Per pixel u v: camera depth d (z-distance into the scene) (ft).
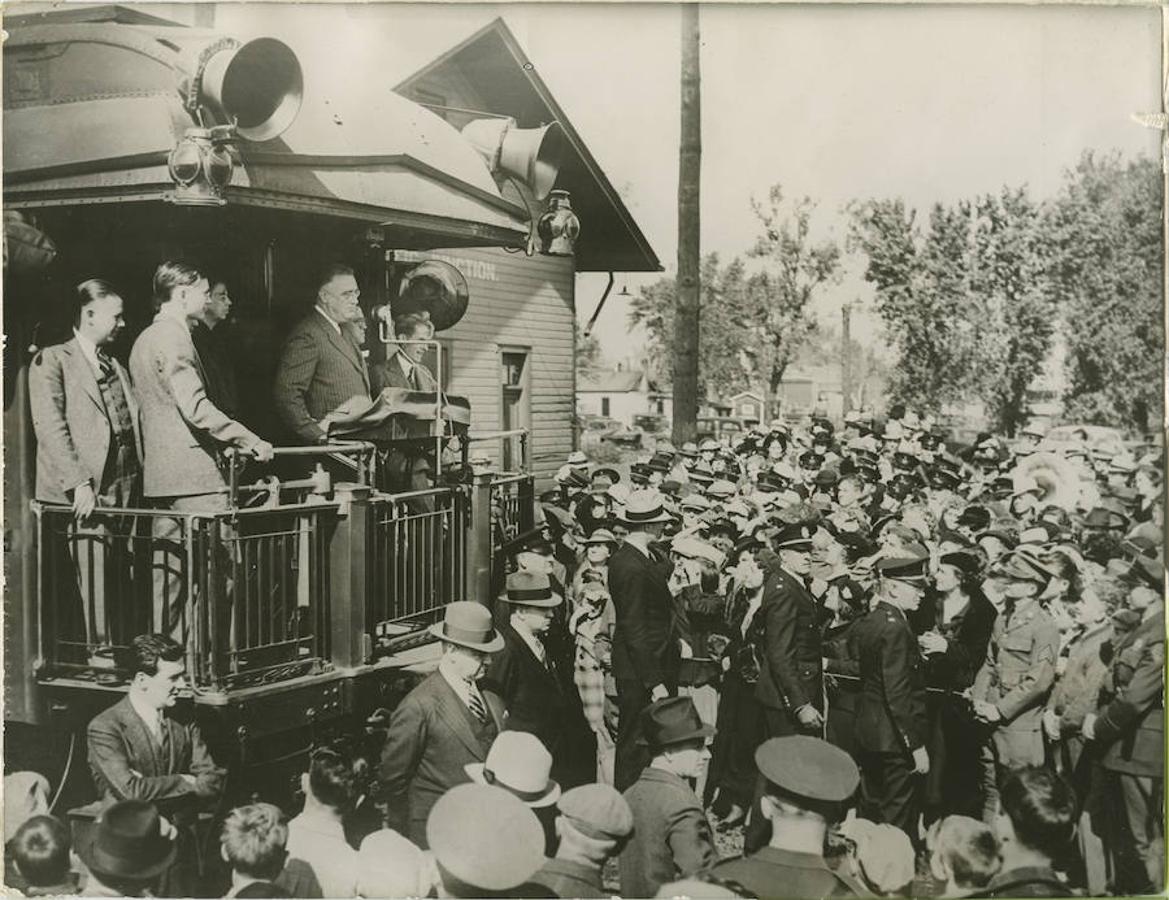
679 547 18.25
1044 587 17.69
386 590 16.57
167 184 14.74
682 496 18.70
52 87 15.64
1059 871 17.46
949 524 18.84
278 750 16.30
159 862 16.14
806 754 15.43
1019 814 17.25
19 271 16.19
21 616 16.44
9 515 16.46
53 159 15.49
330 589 16.01
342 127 15.90
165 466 15.93
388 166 16.17
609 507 18.45
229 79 14.56
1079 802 17.65
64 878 16.55
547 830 16.67
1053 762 17.81
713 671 17.78
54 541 16.33
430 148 16.72
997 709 17.52
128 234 16.07
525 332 18.52
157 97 14.80
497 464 18.31
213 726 15.83
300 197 15.31
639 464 18.79
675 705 15.43
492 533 18.17
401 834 16.29
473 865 15.84
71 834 16.49
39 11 16.53
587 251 18.75
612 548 18.22
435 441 17.54
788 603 16.99
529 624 17.49
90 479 16.21
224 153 14.65
